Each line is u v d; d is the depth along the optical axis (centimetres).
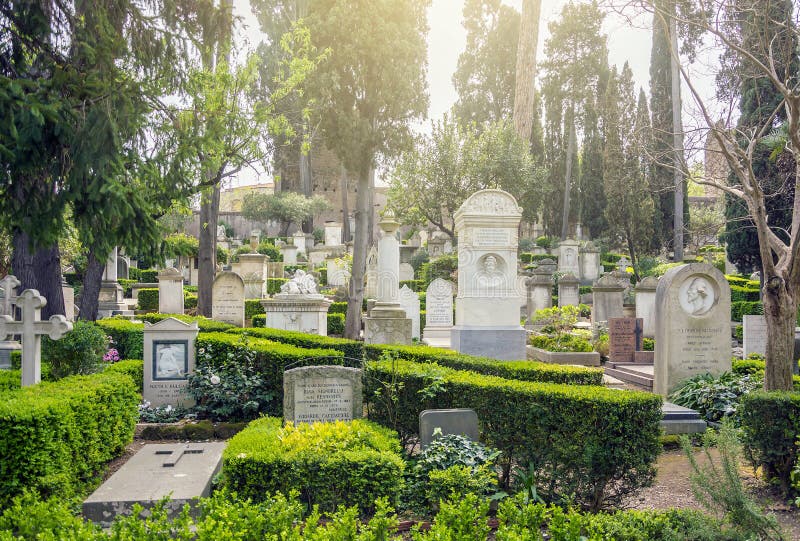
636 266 3177
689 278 1066
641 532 400
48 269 1198
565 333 1588
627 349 1459
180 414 941
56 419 552
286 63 1488
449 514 384
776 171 1416
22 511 364
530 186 3444
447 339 1906
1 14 769
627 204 3053
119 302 2414
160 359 975
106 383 695
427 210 3428
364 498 534
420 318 2228
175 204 1108
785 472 635
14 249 1178
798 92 755
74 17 835
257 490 538
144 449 664
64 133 690
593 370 861
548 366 887
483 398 648
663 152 1015
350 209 6156
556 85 4522
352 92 1758
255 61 1260
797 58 1088
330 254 3988
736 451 460
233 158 1255
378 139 1777
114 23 902
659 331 1081
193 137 955
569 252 3541
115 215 736
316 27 1700
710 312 1064
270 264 3278
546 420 595
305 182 5231
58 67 725
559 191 4856
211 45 1164
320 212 5453
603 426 570
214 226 2047
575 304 2445
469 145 3384
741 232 1948
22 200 727
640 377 1242
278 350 956
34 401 567
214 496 390
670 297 1057
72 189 704
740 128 1098
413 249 4019
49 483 535
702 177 954
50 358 830
